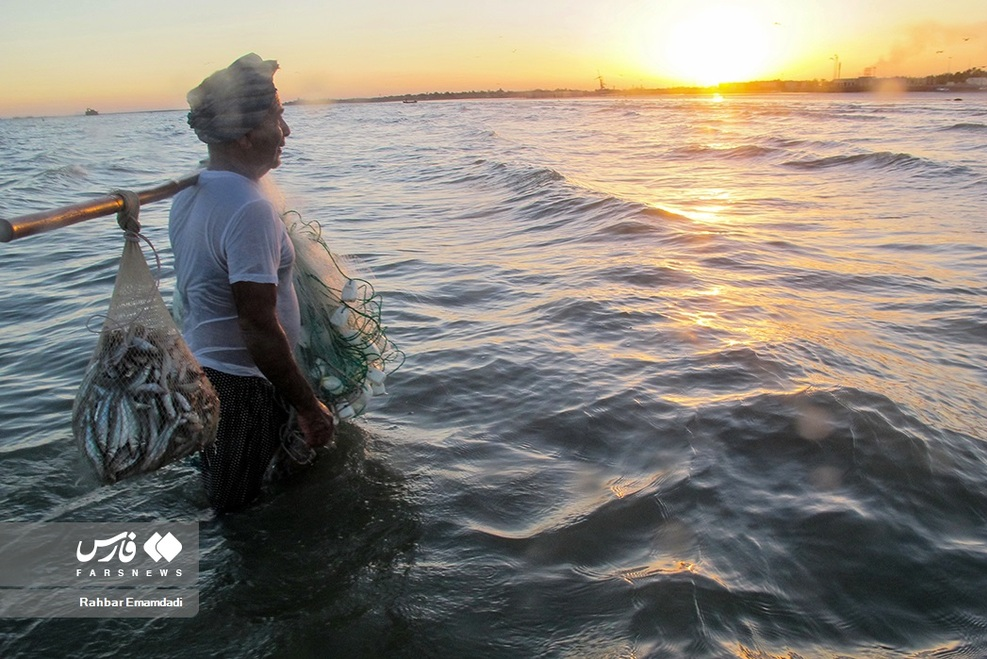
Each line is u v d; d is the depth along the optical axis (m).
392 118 68.25
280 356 2.64
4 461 3.26
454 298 5.87
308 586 2.45
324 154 25.22
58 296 6.14
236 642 2.21
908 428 3.30
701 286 5.85
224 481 2.82
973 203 10.20
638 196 11.84
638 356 4.35
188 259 2.69
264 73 2.67
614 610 2.28
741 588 2.36
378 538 2.69
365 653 2.15
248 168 2.74
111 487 3.06
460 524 2.76
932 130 26.91
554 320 5.11
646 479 3.03
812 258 6.89
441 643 2.18
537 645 2.16
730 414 3.50
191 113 2.65
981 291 5.75
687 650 2.11
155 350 2.34
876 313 5.20
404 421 3.64
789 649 2.12
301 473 3.13
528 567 2.50
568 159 20.23
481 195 12.58
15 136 41.81
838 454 3.14
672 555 2.54
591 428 3.49
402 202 12.19
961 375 4.09
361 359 3.14
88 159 23.31
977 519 2.75
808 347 4.41
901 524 2.70
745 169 16.41
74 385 4.16
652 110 64.31
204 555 2.62
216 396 2.54
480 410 3.75
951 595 2.35
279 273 2.82
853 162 15.90
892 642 2.17
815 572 2.45
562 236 8.38
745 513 2.76
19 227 1.86
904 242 7.65
